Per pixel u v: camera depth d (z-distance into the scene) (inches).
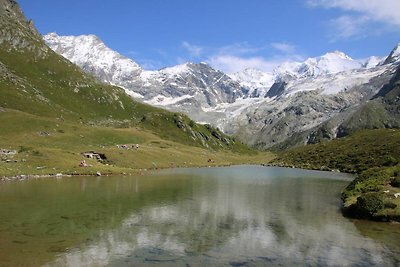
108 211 1936.5
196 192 2849.4
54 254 1196.5
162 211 1989.4
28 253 1197.1
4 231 1461.6
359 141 7342.5
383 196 2000.5
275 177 4613.7
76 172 3981.3
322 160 6934.1
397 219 1764.3
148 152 6919.3
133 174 4471.0
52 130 7298.2
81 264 1112.2
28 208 1953.7
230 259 1194.6
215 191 2940.5
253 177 4579.2
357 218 1875.0
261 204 2308.1
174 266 1114.1
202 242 1386.6
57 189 2736.2
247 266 1131.3
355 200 2170.3
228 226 1664.6
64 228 1537.9
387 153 5433.1
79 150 5693.9
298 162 7701.8
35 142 6190.9
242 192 2918.3
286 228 1638.8
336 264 1157.1
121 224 1651.1
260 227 1653.5
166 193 2726.4
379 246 1353.3
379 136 7145.7
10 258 1144.2
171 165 6441.9
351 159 6082.7
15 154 4320.9
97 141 7406.5
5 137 6210.6
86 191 2682.1
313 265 1147.9
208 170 5994.1
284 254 1253.7
